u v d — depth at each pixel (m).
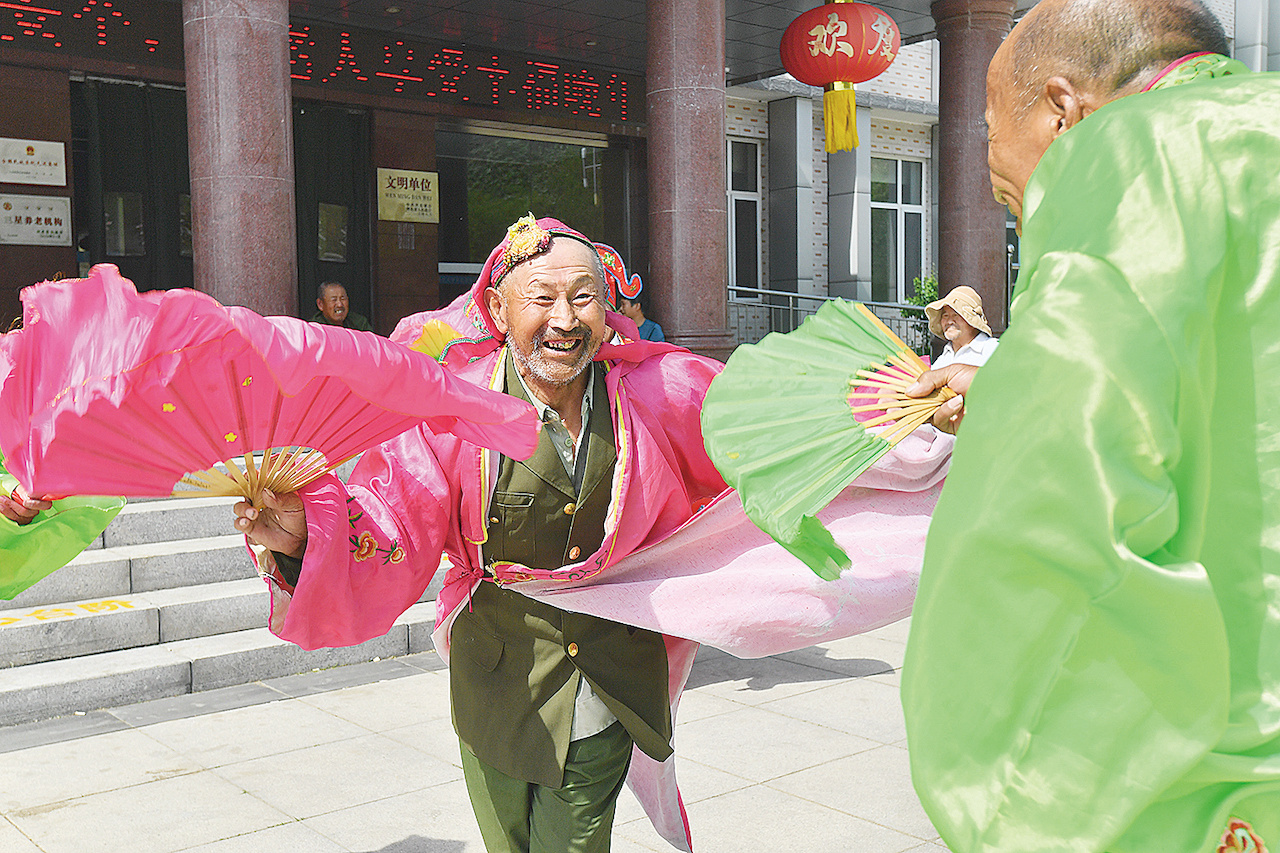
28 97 9.10
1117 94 1.05
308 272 10.87
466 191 11.99
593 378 2.24
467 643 2.28
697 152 8.14
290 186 6.84
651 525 2.24
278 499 1.88
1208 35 1.04
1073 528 0.82
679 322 8.25
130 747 4.21
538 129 12.26
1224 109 0.92
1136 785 0.83
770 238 16.06
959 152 10.82
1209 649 0.81
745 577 2.30
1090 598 0.82
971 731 0.88
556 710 2.16
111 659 4.91
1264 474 0.91
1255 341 0.91
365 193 11.17
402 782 3.85
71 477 1.51
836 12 8.71
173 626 5.21
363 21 10.79
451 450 2.18
